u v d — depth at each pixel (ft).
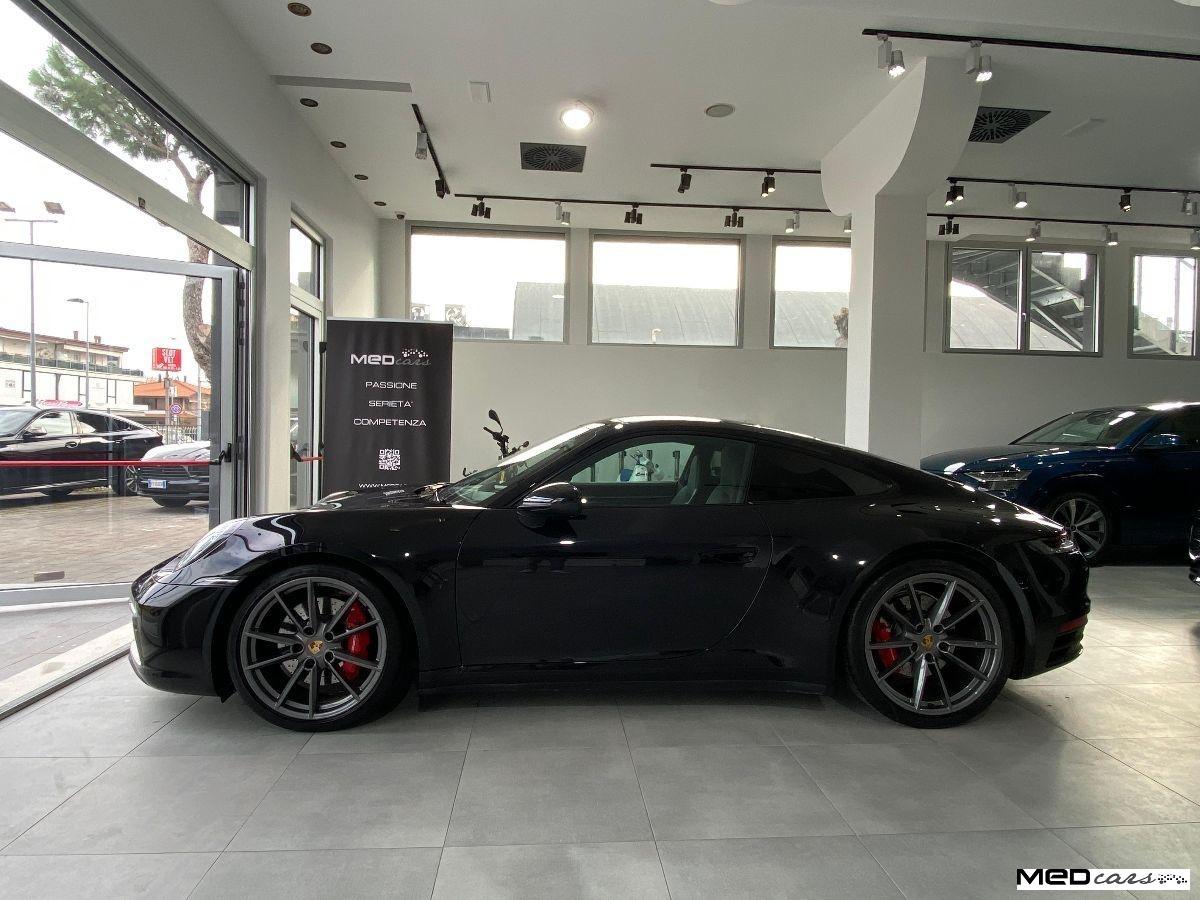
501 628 7.08
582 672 7.20
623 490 7.81
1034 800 5.88
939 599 7.43
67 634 10.31
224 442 14.03
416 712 7.53
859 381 17.89
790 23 13.52
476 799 5.78
